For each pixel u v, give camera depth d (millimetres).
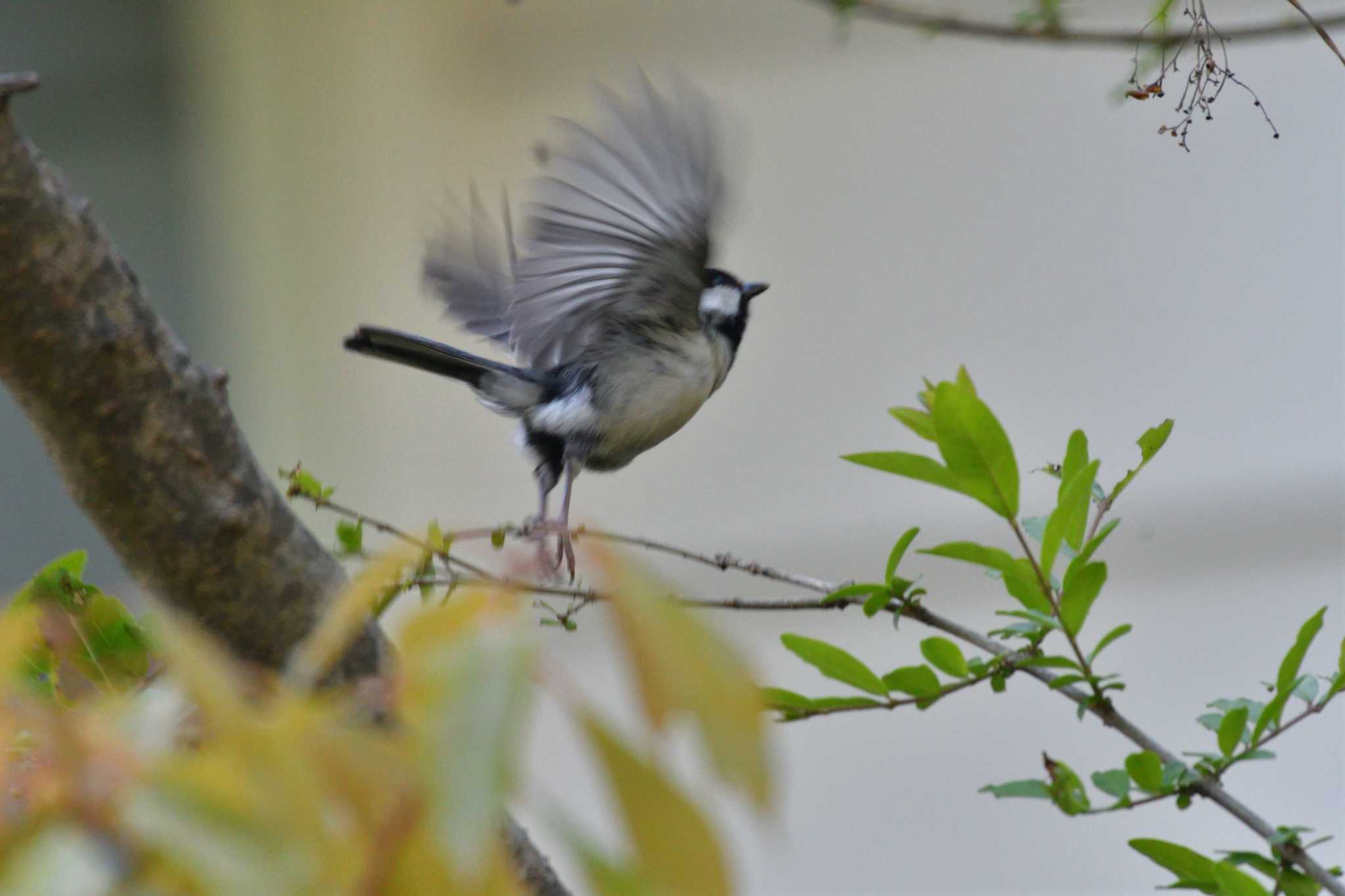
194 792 1722
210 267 15758
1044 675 5453
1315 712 5168
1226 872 4652
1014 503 5078
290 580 4156
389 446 15086
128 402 3852
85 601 4109
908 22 7852
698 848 1650
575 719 1670
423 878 1703
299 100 15570
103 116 16078
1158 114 14242
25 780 1731
